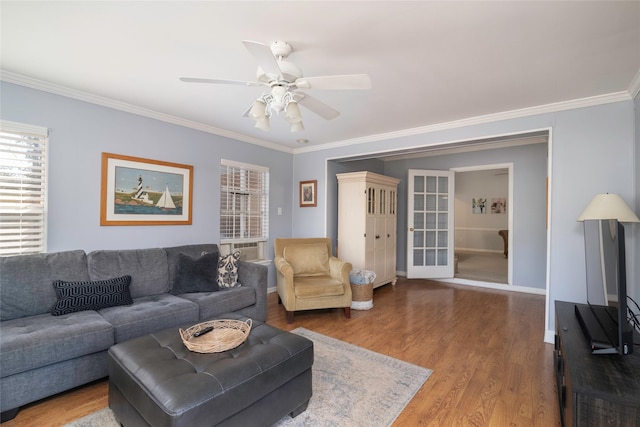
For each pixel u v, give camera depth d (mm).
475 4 1556
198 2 1555
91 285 2432
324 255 3977
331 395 2023
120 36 1884
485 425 1739
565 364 1616
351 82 1805
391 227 5211
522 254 4832
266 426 1622
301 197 4949
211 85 2594
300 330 3152
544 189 4699
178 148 3508
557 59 2105
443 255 5586
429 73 2324
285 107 1999
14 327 1995
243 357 1642
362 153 4285
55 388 1884
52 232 2631
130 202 3109
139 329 2260
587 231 2316
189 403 1309
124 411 1605
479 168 5289
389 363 2447
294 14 1649
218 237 3920
